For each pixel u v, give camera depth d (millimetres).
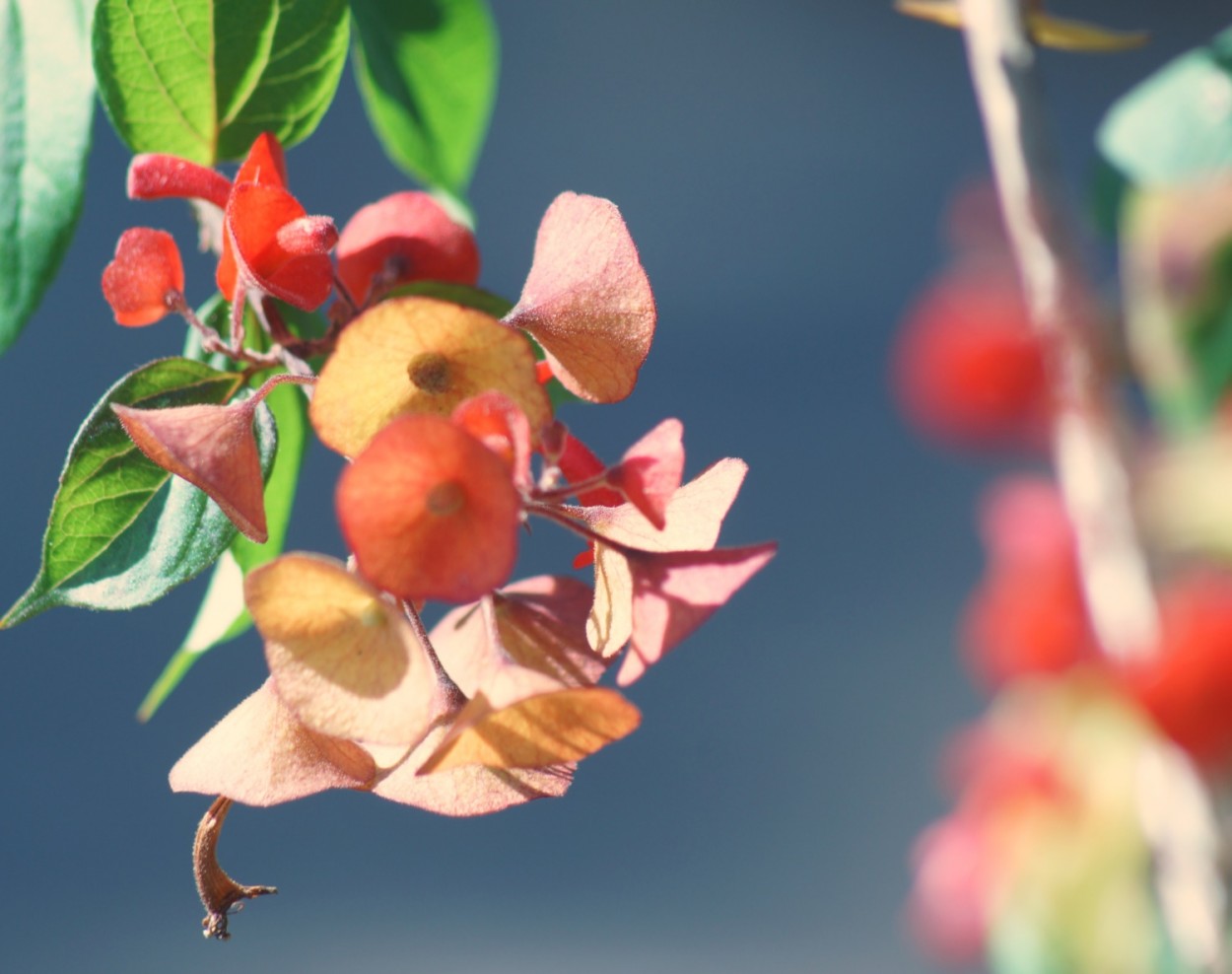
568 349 486
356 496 453
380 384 466
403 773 479
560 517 480
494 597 495
